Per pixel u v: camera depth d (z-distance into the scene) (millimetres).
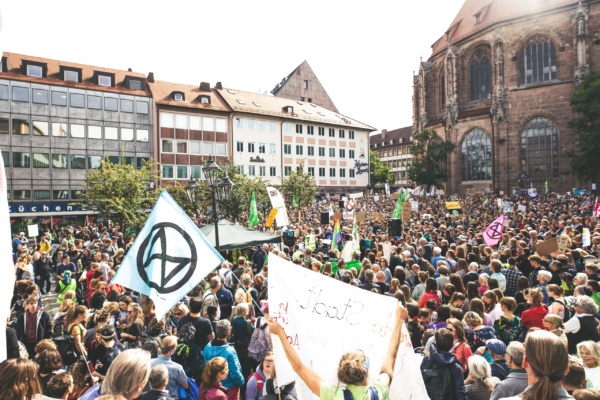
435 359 4957
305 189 50156
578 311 6348
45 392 4266
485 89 68688
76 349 6344
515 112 62688
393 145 120938
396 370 3930
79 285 12734
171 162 51781
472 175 67812
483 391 4918
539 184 60688
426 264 10672
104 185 30469
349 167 71125
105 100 47625
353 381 2850
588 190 54094
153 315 7770
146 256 5613
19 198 42781
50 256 19422
